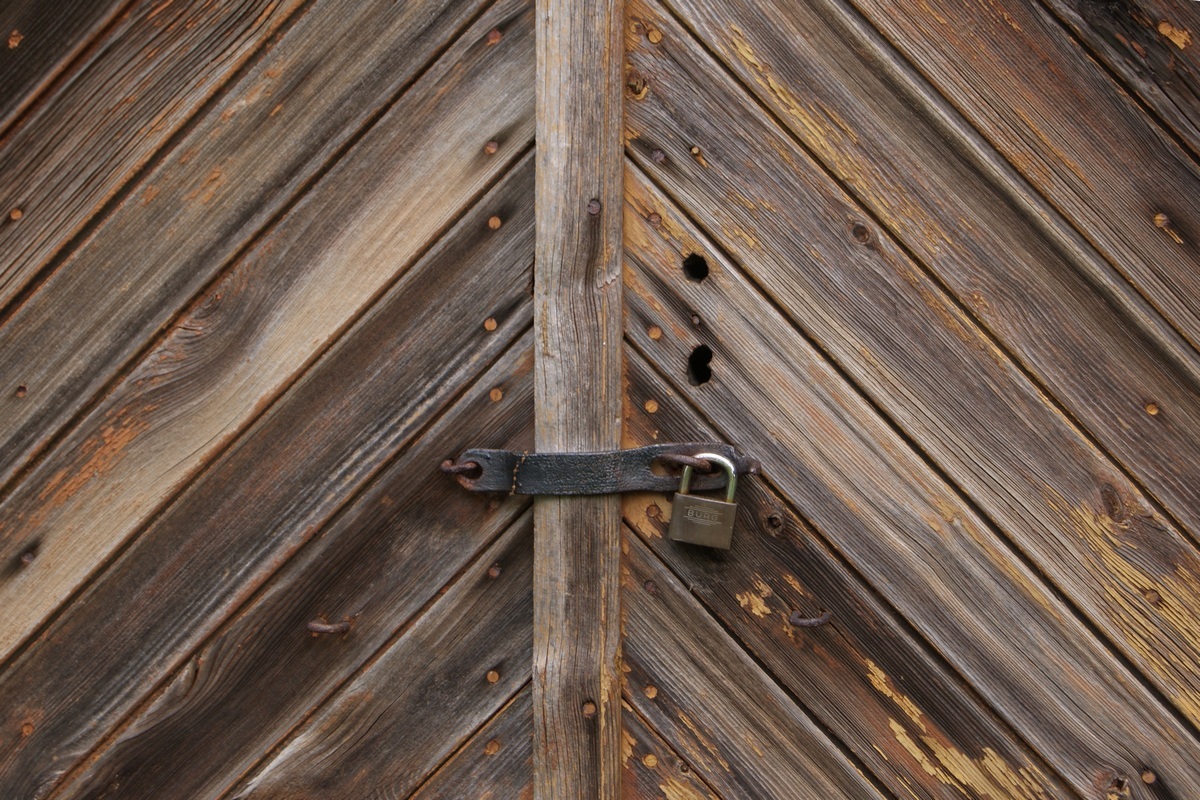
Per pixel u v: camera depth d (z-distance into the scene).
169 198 1.14
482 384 1.15
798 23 1.13
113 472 1.15
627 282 1.15
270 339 1.15
